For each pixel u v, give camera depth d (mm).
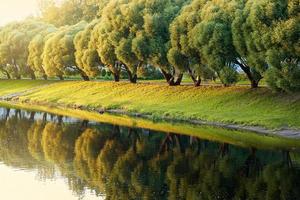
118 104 68062
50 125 55844
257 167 33625
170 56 63312
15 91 97625
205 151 39281
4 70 112750
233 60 56656
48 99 82625
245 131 47281
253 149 39062
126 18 70438
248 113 51438
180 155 38188
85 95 78812
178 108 59688
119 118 60531
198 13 59188
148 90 70375
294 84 46344
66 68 90938
